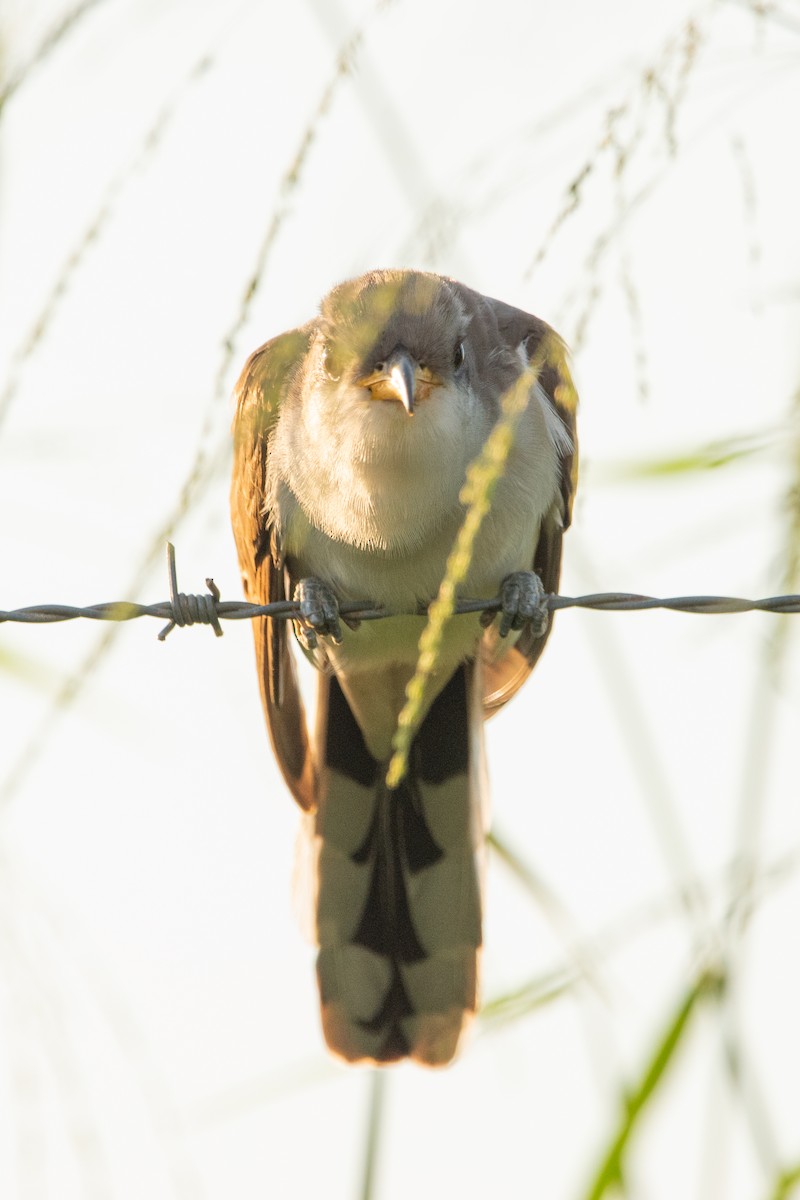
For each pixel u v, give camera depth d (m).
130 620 5.54
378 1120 5.65
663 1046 4.65
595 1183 4.48
